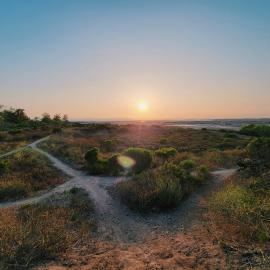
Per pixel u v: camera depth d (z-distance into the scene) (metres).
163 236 11.35
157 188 15.09
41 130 63.47
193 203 15.02
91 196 16.88
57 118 104.62
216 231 10.43
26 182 20.58
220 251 8.48
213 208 12.55
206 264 7.82
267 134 64.44
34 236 9.59
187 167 21.62
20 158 29.02
